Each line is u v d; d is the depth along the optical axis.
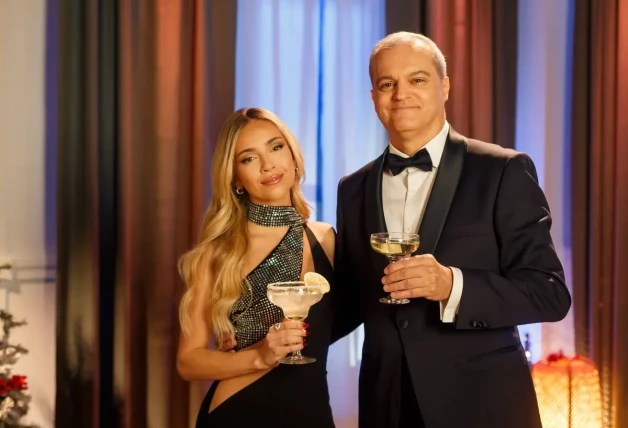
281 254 2.32
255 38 3.52
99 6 3.23
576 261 3.73
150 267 3.28
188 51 3.33
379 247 1.96
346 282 2.37
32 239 3.35
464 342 2.08
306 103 3.59
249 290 2.29
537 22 3.76
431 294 1.90
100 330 3.29
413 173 2.23
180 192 3.34
